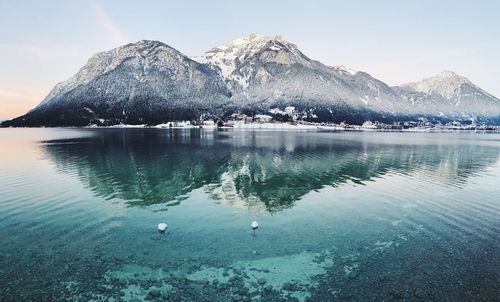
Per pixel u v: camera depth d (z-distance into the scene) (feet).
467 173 184.65
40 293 60.13
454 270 68.28
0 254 75.97
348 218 102.06
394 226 94.73
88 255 75.66
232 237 86.79
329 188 143.74
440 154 286.25
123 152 285.84
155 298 58.39
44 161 224.33
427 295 59.31
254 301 57.26
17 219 100.22
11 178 163.22
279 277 65.72
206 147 337.52
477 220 100.17
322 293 59.93
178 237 86.74
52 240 84.33
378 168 200.44
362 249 79.00
